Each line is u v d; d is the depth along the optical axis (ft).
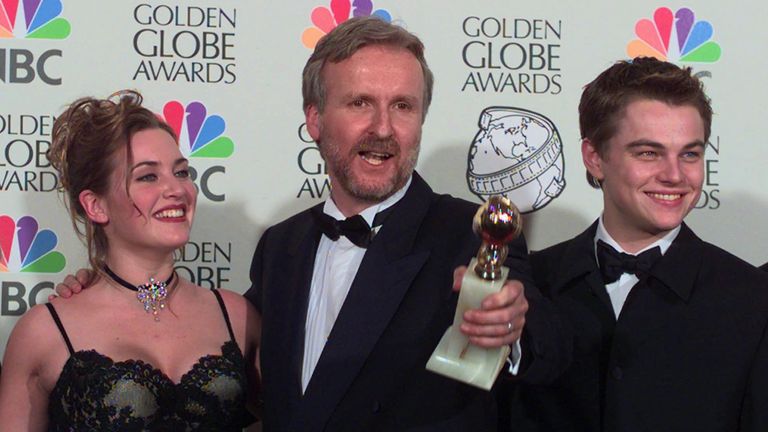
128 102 8.05
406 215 7.29
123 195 7.73
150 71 9.48
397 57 7.10
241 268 9.58
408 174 7.19
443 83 9.68
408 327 6.93
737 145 9.77
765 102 9.80
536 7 9.74
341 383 6.84
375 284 7.02
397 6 9.64
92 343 7.68
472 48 9.69
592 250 7.86
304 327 7.40
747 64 9.82
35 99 9.37
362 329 6.92
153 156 7.80
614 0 9.77
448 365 5.87
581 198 9.75
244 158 9.57
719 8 9.83
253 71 9.57
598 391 7.48
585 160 8.05
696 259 7.57
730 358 7.14
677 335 7.30
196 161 9.53
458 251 7.09
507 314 5.49
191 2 9.51
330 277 7.41
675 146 7.29
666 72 7.50
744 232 9.78
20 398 7.74
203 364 7.73
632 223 7.64
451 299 6.95
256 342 8.35
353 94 7.05
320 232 7.70
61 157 7.99
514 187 9.73
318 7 9.60
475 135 9.71
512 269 6.74
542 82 9.75
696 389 7.14
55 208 9.41
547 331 6.41
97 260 8.09
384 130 6.97
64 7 9.39
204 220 9.55
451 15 9.68
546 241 9.73
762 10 9.84
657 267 7.52
